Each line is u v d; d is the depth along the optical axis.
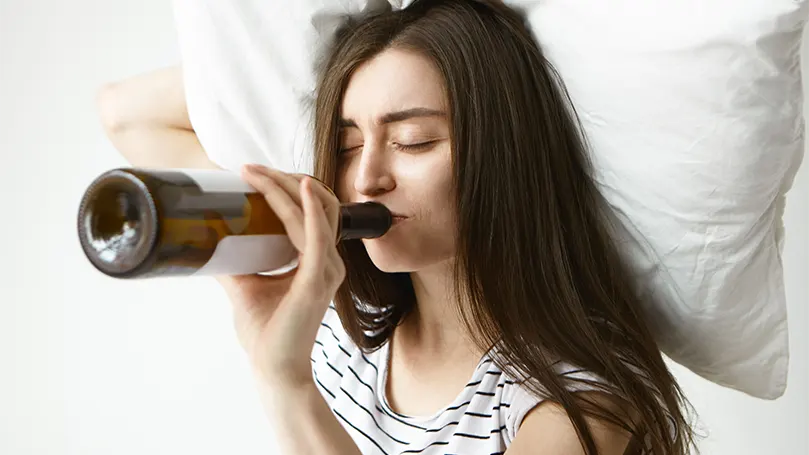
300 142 1.37
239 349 2.07
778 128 1.00
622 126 1.07
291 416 0.95
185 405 2.12
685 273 1.11
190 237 0.82
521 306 1.10
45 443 2.22
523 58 1.12
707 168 1.03
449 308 1.19
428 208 1.07
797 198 1.65
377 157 1.07
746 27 0.95
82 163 2.11
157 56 2.01
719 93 0.99
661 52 1.01
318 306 0.93
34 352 2.19
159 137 1.54
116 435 2.18
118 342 2.14
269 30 1.33
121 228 0.80
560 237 1.12
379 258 1.09
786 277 1.67
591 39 1.06
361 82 1.08
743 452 1.74
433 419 1.18
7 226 2.16
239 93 1.38
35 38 2.08
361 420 1.27
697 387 1.74
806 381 1.68
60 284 2.16
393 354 1.28
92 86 2.06
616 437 1.05
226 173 0.89
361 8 1.28
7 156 2.14
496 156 1.08
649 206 1.09
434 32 1.08
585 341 1.10
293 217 0.89
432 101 1.06
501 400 1.13
